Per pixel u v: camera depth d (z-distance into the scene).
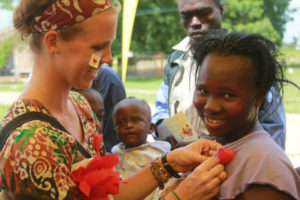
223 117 1.38
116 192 1.48
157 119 3.05
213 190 1.38
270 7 25.02
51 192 1.34
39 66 1.56
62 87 1.59
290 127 8.77
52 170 1.35
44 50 1.51
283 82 1.62
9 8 1.52
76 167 1.47
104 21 1.47
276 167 1.27
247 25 19.84
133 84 20.89
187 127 2.48
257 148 1.34
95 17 1.45
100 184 1.45
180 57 2.97
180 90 2.86
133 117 2.70
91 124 1.82
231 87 1.33
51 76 1.54
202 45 1.52
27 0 1.47
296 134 7.97
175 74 2.96
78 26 1.44
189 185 1.42
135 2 4.99
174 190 1.45
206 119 1.42
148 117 2.78
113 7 1.53
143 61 25.28
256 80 1.38
